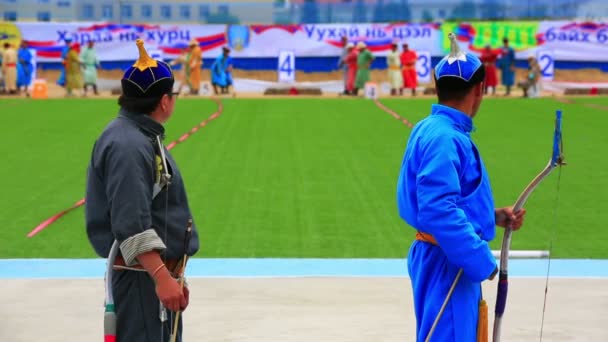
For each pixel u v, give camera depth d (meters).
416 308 5.13
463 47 40.34
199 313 7.90
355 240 11.09
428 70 40.41
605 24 39.78
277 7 45.03
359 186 14.96
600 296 8.44
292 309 8.03
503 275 5.25
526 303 8.20
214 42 40.94
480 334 5.03
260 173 16.33
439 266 4.98
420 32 40.56
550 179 15.62
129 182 4.55
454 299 4.91
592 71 40.12
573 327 7.55
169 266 4.96
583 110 29.27
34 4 43.56
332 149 19.61
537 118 26.55
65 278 9.12
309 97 36.56
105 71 40.16
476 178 4.92
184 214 4.98
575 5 43.91
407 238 11.20
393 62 37.00
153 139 4.79
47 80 41.12
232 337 7.29
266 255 10.30
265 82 40.09
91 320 7.74
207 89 37.78
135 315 4.81
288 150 19.44
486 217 4.92
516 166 17.20
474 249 4.64
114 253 4.70
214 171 16.52
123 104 4.80
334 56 41.12
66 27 40.22
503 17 44.41
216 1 45.06
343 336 7.32
